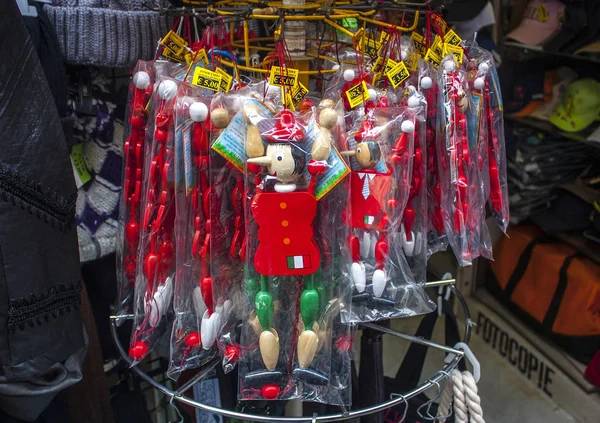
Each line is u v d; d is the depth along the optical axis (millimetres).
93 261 1258
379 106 833
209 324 735
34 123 740
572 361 1703
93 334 1058
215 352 822
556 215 1831
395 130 796
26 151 730
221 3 891
